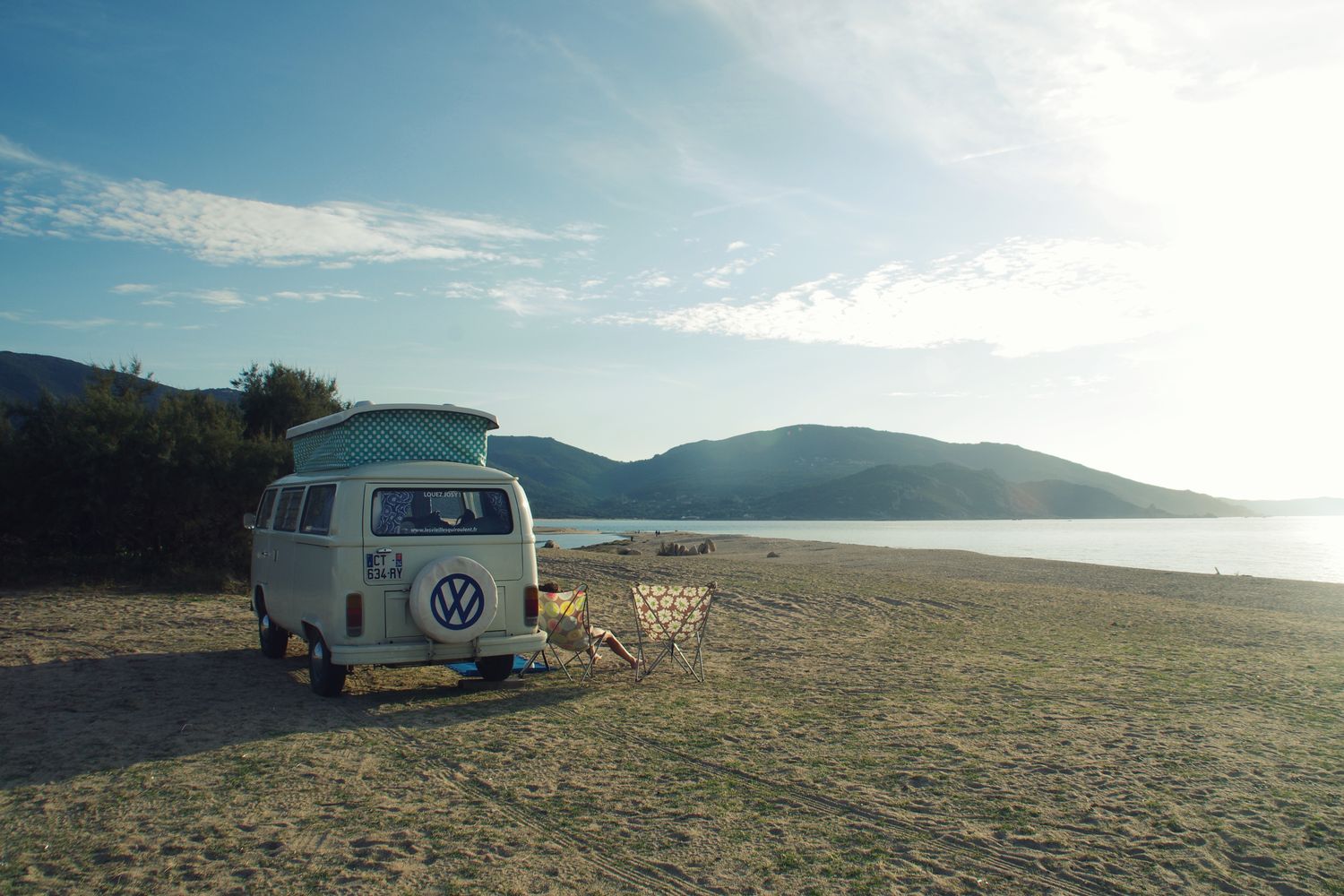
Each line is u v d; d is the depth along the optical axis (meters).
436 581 7.49
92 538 18.06
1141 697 8.22
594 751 6.21
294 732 6.70
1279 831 4.68
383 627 7.49
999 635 12.88
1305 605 19.70
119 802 5.04
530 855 4.29
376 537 7.52
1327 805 5.11
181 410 18.61
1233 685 8.90
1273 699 8.17
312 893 3.83
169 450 17.47
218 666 9.51
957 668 9.90
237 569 18.56
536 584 8.12
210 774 5.59
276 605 9.41
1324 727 7.03
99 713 7.23
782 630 13.26
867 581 22.73
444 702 7.89
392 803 5.05
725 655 10.82
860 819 4.86
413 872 4.07
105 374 19.23
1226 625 14.66
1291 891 3.97
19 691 8.04
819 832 4.64
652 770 5.76
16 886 3.89
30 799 5.07
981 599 18.38
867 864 4.23
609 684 8.83
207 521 18.61
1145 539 93.94
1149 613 16.30
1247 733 6.81
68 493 16.69
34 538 17.45
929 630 13.47
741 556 43.16
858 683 8.92
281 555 9.21
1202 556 56.72
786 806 5.05
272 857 4.23
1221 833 4.66
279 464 18.75
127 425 17.69
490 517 8.00
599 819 4.82
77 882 3.94
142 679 8.70
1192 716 7.40
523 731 6.78
